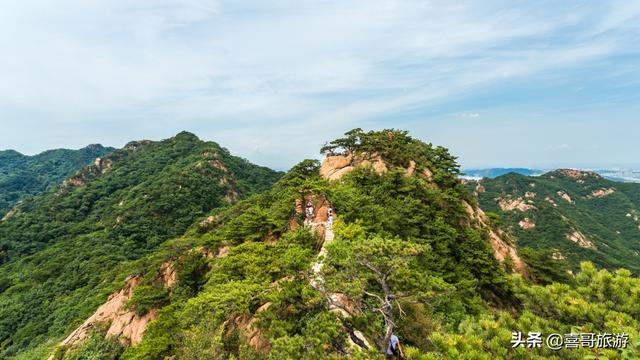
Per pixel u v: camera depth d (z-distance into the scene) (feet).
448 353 24.71
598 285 26.55
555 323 25.64
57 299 184.85
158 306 108.47
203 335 55.77
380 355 38.06
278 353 41.63
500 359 23.21
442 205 125.29
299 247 76.84
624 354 19.69
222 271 83.10
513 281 29.96
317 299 49.39
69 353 103.04
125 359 88.02
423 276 51.34
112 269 200.34
